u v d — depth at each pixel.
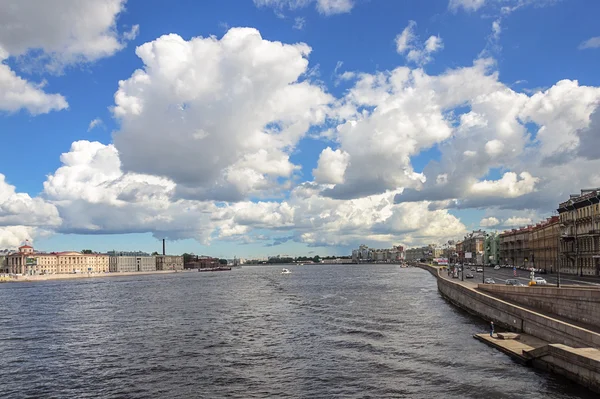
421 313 83.50
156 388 42.28
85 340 65.19
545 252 165.12
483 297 72.62
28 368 50.19
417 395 38.28
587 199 117.00
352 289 148.25
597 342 39.97
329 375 44.59
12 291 177.00
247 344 59.31
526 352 45.06
